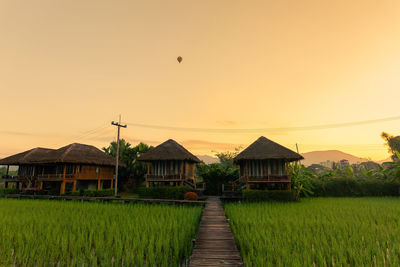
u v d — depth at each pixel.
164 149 32.38
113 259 8.73
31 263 8.44
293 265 7.66
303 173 33.94
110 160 38.47
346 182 32.72
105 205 21.81
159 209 19.23
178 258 9.25
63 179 33.34
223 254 9.54
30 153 39.41
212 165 38.75
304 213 16.78
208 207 21.83
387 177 33.88
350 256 8.41
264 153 27.38
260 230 11.98
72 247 9.56
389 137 63.91
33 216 15.90
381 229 11.77
